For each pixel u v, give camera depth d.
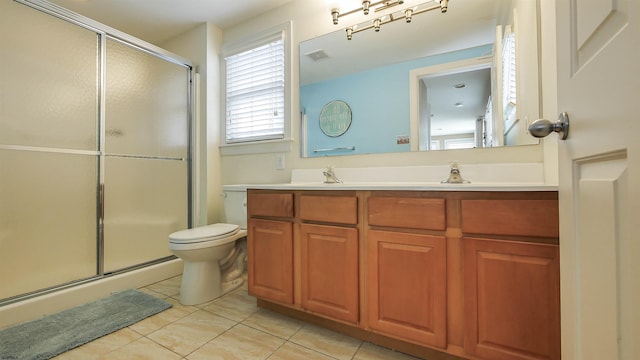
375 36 1.83
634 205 0.38
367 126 1.85
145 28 2.51
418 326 1.14
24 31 1.66
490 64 1.53
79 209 1.88
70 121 1.85
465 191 1.07
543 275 0.94
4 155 1.60
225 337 1.38
